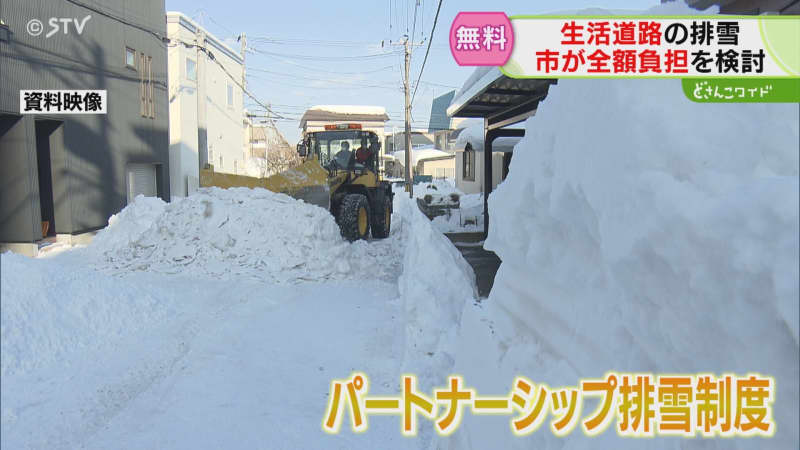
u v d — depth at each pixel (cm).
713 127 131
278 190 870
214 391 367
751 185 112
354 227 922
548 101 217
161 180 1548
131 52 1372
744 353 112
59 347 408
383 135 4481
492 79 545
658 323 138
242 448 298
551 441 181
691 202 120
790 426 107
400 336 461
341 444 304
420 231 478
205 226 760
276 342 465
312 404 353
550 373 194
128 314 486
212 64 2225
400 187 3266
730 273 110
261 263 719
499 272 272
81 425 318
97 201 1188
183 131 1867
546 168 201
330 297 621
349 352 443
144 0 1441
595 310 171
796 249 97
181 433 312
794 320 94
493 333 258
